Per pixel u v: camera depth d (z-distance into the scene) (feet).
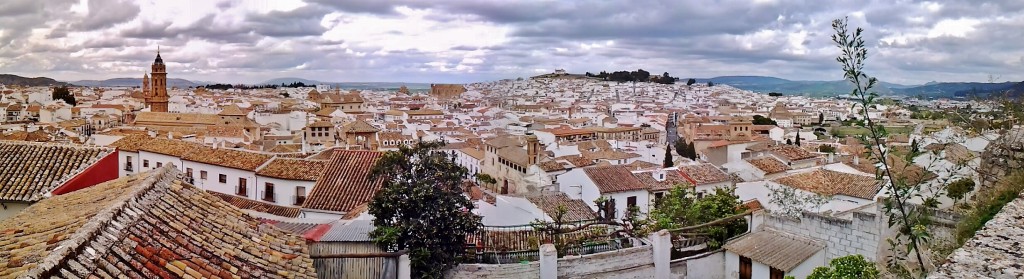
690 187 131.75
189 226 45.91
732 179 163.84
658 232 93.91
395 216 86.74
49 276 32.01
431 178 89.04
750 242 95.66
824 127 545.03
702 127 437.99
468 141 356.18
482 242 98.99
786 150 221.25
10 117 479.82
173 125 368.48
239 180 146.72
